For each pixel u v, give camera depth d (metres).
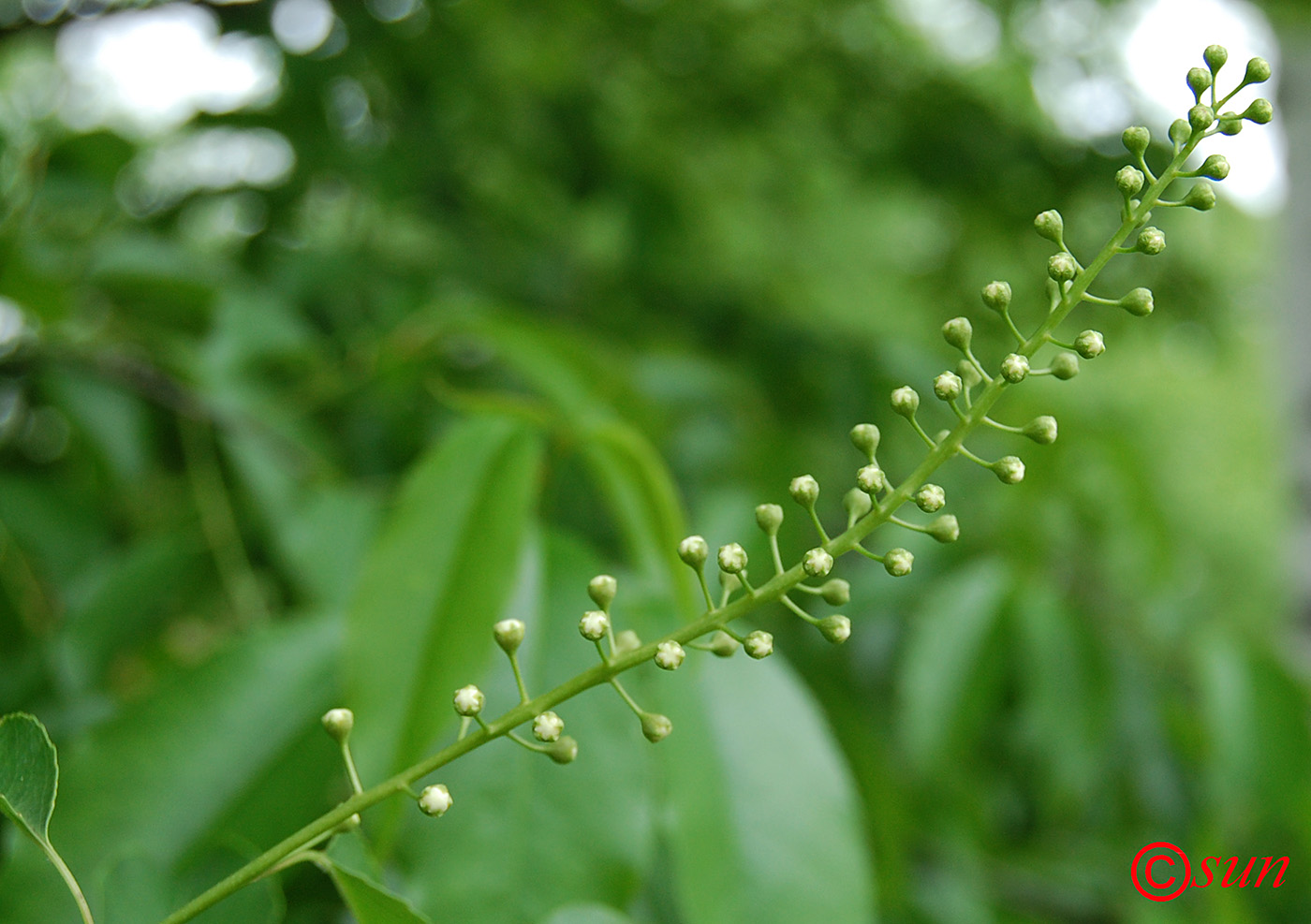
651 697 0.23
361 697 0.22
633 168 0.79
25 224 0.36
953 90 0.79
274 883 0.19
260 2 0.53
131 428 0.37
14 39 0.47
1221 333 0.85
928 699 0.36
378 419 0.46
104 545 0.36
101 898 0.18
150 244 0.39
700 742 0.23
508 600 0.23
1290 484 0.62
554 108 0.77
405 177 0.58
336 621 0.25
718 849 0.23
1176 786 0.40
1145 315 0.16
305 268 0.51
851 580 0.44
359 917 0.18
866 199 1.09
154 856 0.22
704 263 0.87
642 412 0.36
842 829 0.23
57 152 0.40
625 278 0.72
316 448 0.38
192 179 0.56
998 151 0.77
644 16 0.81
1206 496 1.76
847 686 0.43
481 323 0.33
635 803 0.22
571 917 0.20
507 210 0.70
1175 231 0.81
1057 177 0.77
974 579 0.38
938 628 0.37
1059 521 0.53
